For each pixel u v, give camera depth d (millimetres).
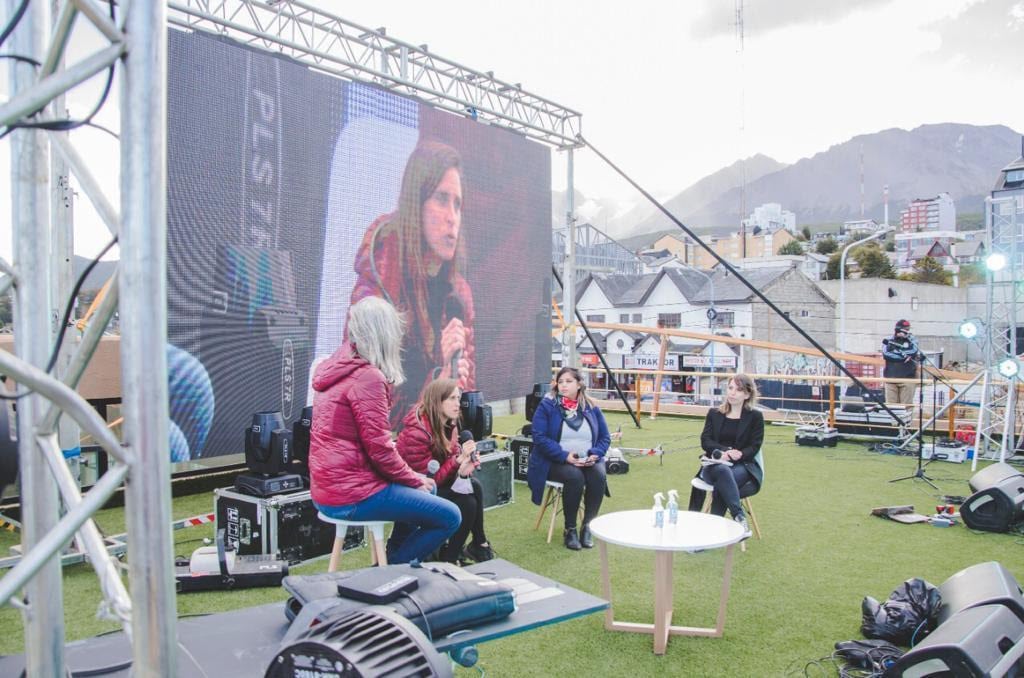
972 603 2982
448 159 7418
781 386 14117
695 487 5289
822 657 3328
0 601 1246
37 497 1654
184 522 5078
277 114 5898
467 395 6230
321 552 4781
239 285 5609
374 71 6723
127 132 1320
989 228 8711
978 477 6008
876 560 4809
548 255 8750
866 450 9508
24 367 1219
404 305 6965
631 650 3402
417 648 1618
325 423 3361
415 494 3402
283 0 6023
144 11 1318
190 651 1995
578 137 9188
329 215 6281
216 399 5449
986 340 8727
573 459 5102
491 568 2596
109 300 1429
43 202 1668
